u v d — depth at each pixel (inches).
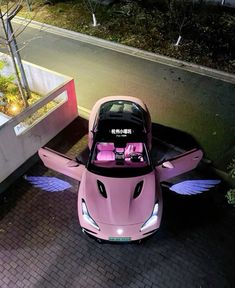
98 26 523.5
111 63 438.6
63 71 422.3
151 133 294.0
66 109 316.2
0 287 201.8
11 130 259.0
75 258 216.4
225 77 406.6
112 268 210.4
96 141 241.4
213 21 499.5
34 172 279.0
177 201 251.4
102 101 305.3
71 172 245.9
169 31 490.0
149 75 411.8
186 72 417.4
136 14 539.2
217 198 254.2
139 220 204.4
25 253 219.9
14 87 360.8
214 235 228.8
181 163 249.8
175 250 219.9
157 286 200.8
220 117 339.9
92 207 209.2
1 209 249.1
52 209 248.5
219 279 204.4
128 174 223.9
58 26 531.8
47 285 202.5
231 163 265.4
